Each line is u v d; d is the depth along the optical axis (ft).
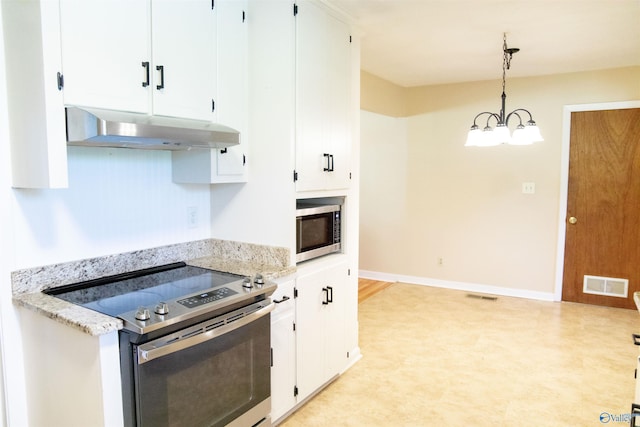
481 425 7.68
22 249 5.74
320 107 8.13
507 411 8.13
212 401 5.81
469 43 10.98
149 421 4.97
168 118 6.01
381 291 16.43
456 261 16.72
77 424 5.14
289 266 7.52
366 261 18.60
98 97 5.38
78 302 5.54
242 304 6.08
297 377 7.89
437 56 12.21
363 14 8.91
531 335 11.94
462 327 12.57
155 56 6.01
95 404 4.83
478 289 16.39
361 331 12.23
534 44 11.08
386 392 8.80
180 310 5.23
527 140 9.52
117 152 6.81
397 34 10.21
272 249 7.67
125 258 6.98
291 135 7.36
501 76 14.98
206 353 5.65
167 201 7.64
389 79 15.47
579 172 14.48
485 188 15.98
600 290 14.53
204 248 8.39
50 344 5.38
